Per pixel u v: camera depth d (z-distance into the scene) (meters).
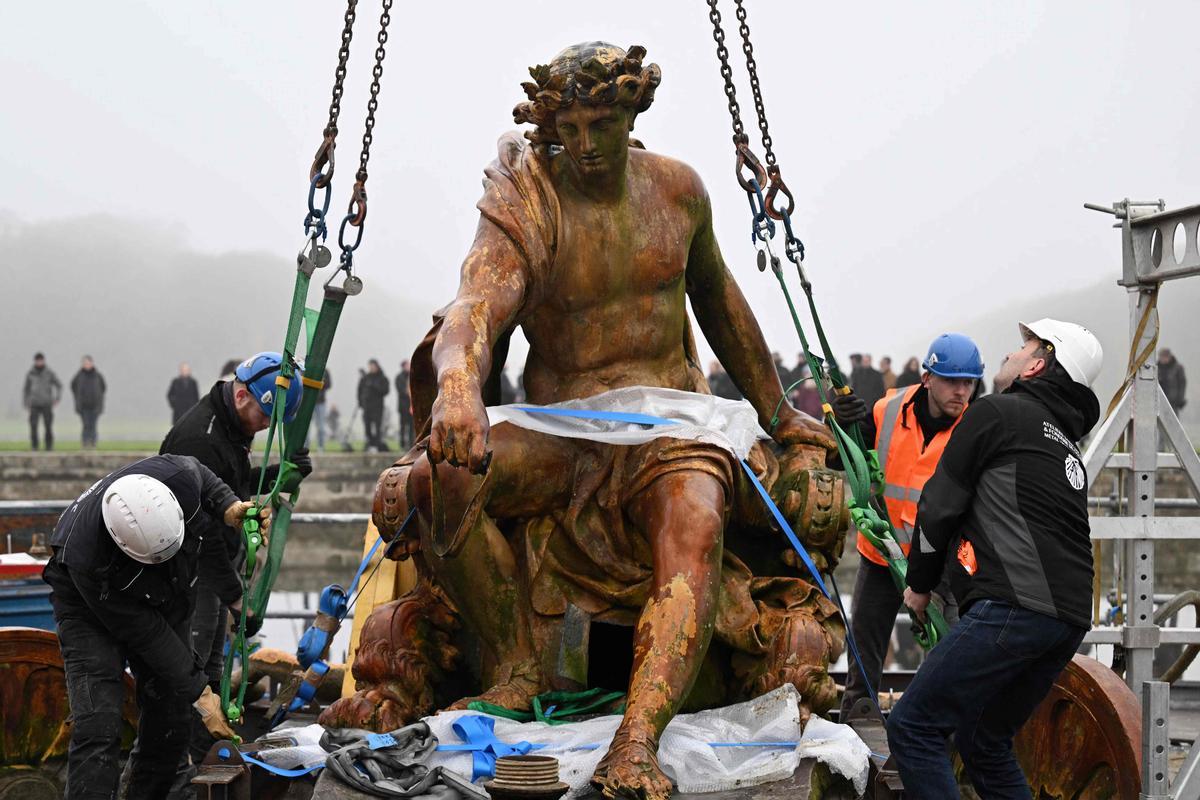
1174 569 25.64
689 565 4.67
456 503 4.70
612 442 5.00
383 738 4.60
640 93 4.88
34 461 29.91
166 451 6.26
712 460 4.93
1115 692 5.19
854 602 6.75
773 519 5.22
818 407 24.50
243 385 6.27
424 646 5.22
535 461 5.11
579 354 5.20
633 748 4.22
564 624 5.02
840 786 4.72
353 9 5.17
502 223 4.98
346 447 33.31
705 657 5.08
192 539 5.23
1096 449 5.91
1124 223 5.92
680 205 5.26
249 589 5.11
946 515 4.61
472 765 4.50
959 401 6.38
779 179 5.27
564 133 4.91
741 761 4.63
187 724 5.40
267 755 4.79
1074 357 4.77
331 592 5.96
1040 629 4.48
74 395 32.91
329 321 5.43
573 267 5.09
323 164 5.21
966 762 4.82
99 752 5.07
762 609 5.16
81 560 4.98
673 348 5.32
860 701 6.34
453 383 4.46
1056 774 5.48
